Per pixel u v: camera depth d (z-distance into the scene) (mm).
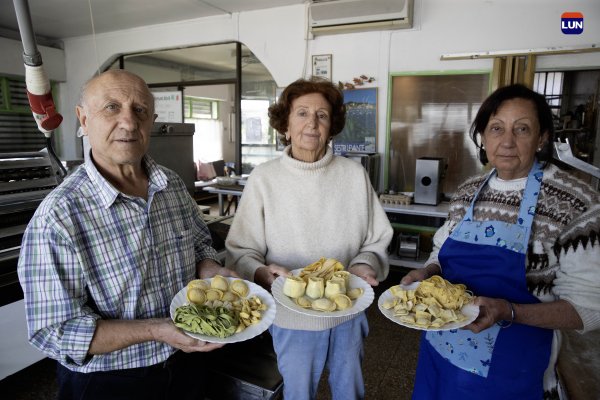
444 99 3678
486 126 1121
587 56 3146
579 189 1007
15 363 1718
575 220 990
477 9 3414
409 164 3902
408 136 3865
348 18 3703
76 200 920
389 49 3777
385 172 3971
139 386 1034
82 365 938
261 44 4340
